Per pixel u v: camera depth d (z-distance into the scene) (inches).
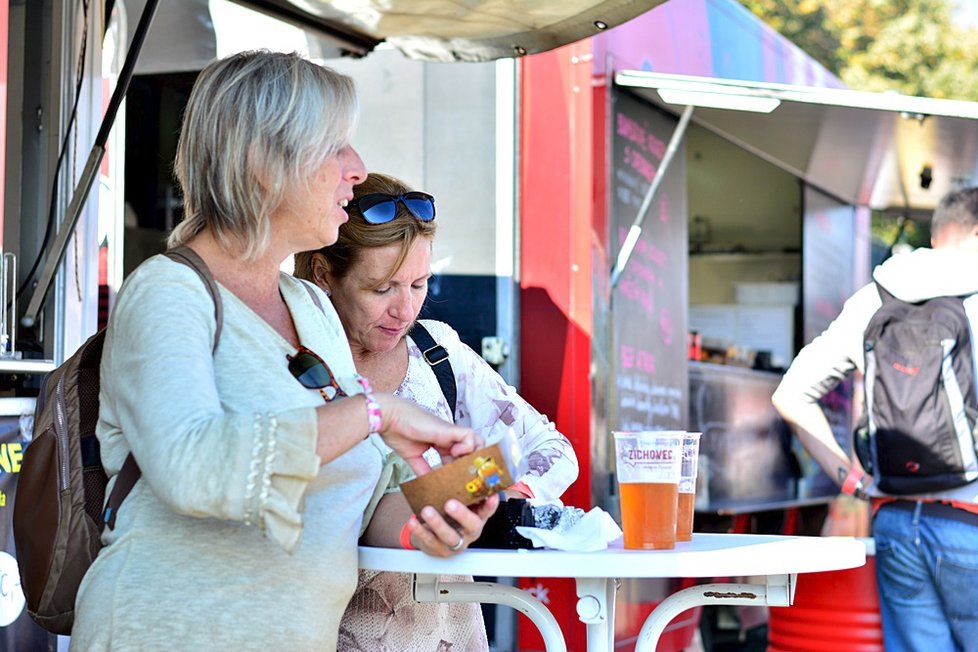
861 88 733.9
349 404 60.1
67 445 67.1
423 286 87.7
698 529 200.4
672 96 167.8
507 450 62.1
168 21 144.3
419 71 167.5
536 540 67.4
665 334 188.5
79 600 62.2
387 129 168.6
